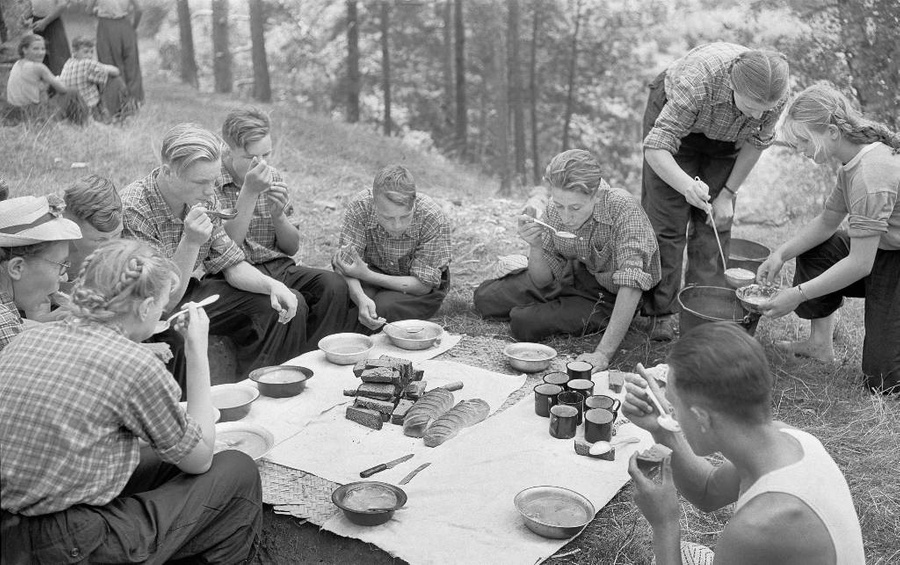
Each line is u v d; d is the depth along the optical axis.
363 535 2.90
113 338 2.45
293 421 3.56
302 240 6.32
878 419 3.95
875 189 3.87
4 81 8.91
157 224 3.99
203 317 2.81
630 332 4.80
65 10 10.09
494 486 3.16
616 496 3.21
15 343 2.44
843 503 1.98
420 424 3.46
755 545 1.97
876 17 9.35
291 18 26.64
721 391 2.00
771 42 10.63
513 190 12.41
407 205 4.20
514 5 23.05
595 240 4.39
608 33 24.75
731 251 5.00
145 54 26.16
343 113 26.39
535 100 25.00
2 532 2.35
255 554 2.87
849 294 4.38
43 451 2.31
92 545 2.38
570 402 3.59
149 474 2.79
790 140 4.04
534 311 4.64
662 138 4.46
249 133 4.23
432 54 26.48
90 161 7.77
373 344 4.24
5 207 2.92
